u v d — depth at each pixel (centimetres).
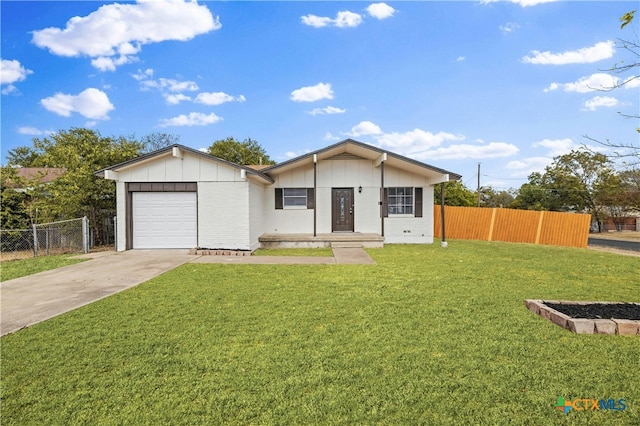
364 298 574
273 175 1480
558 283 700
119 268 861
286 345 382
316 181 1503
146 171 1172
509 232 1803
